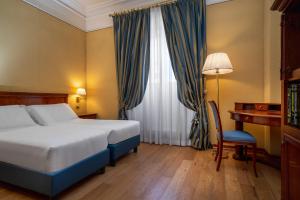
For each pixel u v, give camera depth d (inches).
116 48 157.0
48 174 60.9
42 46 136.8
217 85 125.4
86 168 74.9
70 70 161.3
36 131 88.4
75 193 69.6
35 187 63.4
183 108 134.3
